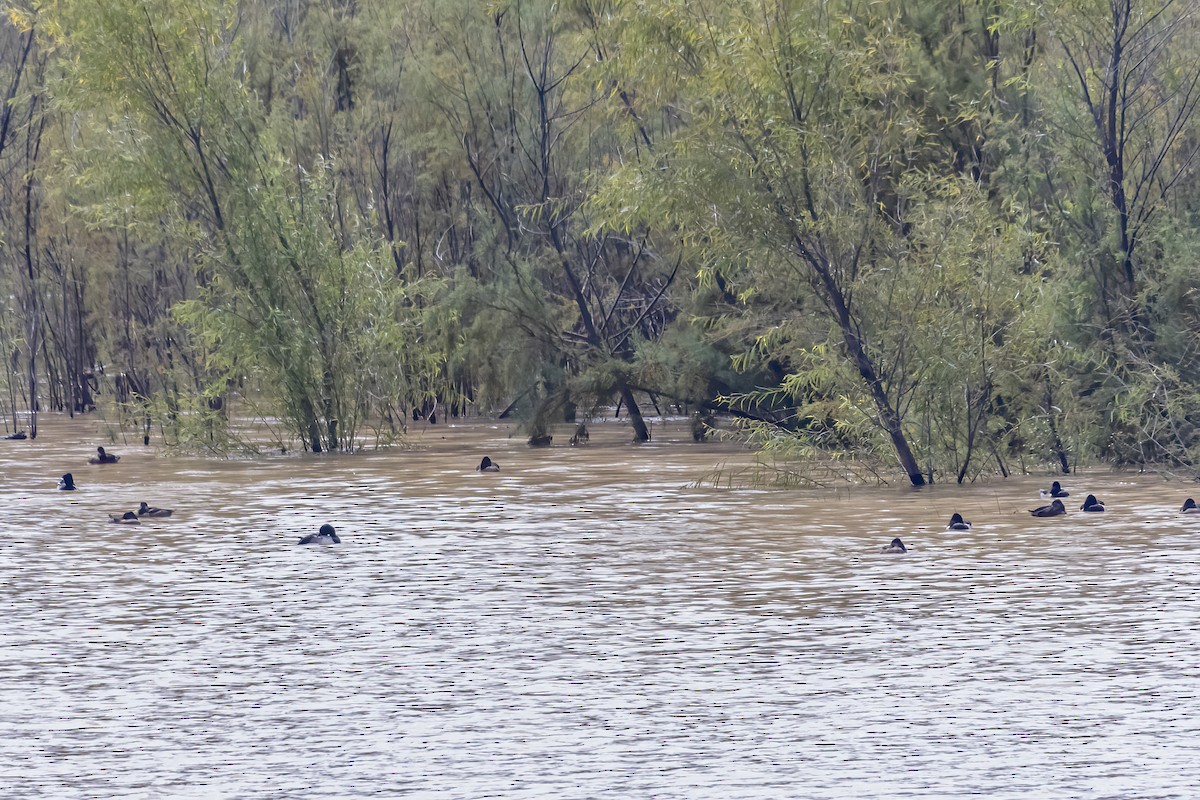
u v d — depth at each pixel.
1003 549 92.50
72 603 79.06
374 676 62.44
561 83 193.25
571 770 49.47
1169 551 90.56
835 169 126.25
